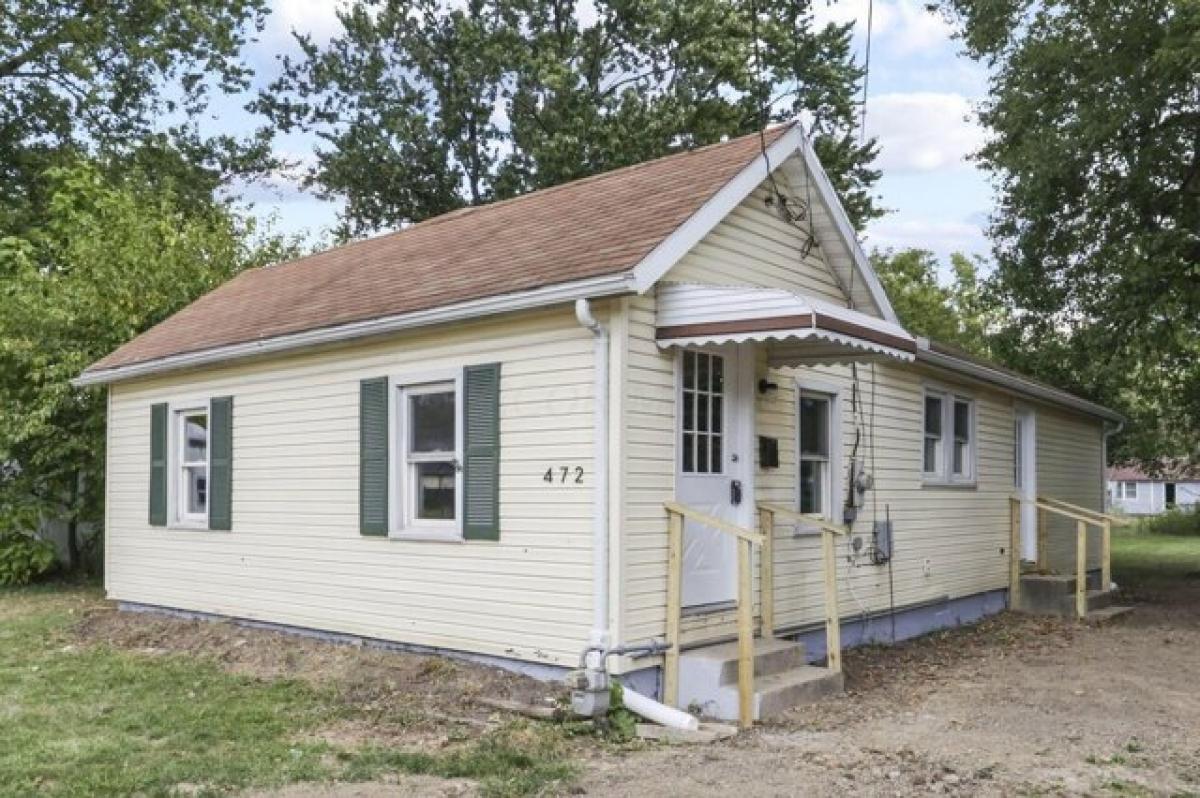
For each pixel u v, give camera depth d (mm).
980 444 13586
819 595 9852
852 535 10508
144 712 7328
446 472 8789
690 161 9641
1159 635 11859
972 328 34031
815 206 9633
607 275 7180
